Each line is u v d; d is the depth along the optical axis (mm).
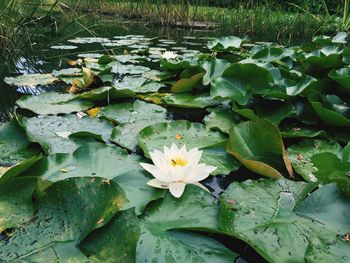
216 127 511
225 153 441
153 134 471
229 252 268
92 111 580
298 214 313
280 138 409
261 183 364
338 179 317
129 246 245
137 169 373
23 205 301
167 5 1993
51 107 576
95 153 392
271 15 1976
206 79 702
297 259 261
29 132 439
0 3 1024
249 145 430
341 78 577
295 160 430
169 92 726
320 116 523
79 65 961
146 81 792
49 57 1065
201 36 1709
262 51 902
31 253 247
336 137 504
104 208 274
